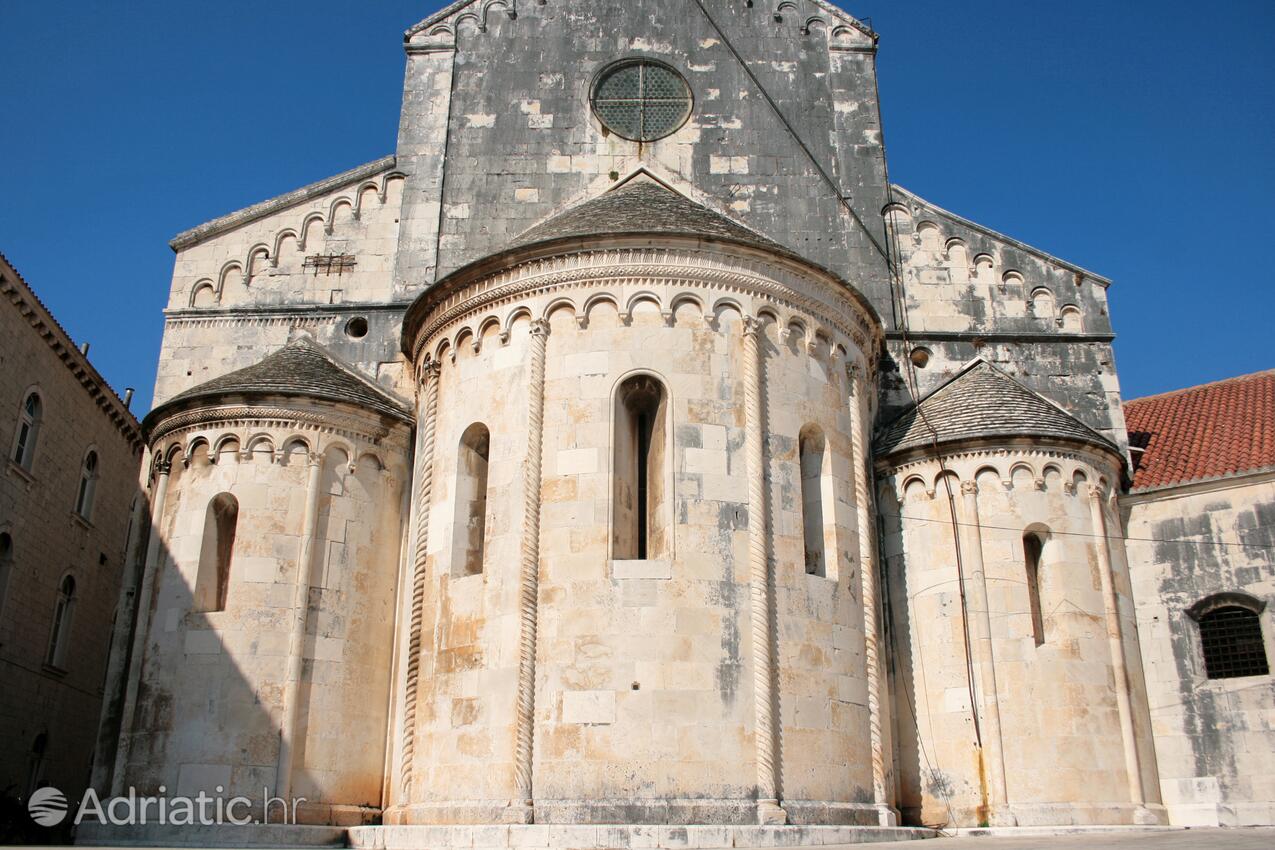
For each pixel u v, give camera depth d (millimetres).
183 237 28594
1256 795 22969
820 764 19453
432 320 23938
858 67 30797
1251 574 24359
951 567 23859
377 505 24312
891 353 27875
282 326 27875
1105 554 24250
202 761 21359
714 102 30141
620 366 20844
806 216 29109
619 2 31219
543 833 17641
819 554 21516
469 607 20453
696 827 17562
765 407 21219
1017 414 24938
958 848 15852
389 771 22328
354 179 29109
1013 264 28891
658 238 21469
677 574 19422
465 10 31094
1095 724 22688
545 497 20250
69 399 36938
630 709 18641
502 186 29094
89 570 39594
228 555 23375
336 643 22766
